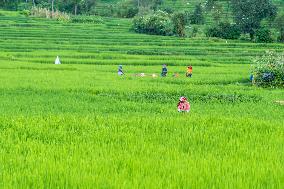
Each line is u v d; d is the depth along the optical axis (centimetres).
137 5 19475
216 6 16788
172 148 1488
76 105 2811
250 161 1311
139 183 1057
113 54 7219
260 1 12038
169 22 12306
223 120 2123
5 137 1662
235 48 9206
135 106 2842
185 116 2259
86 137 1691
